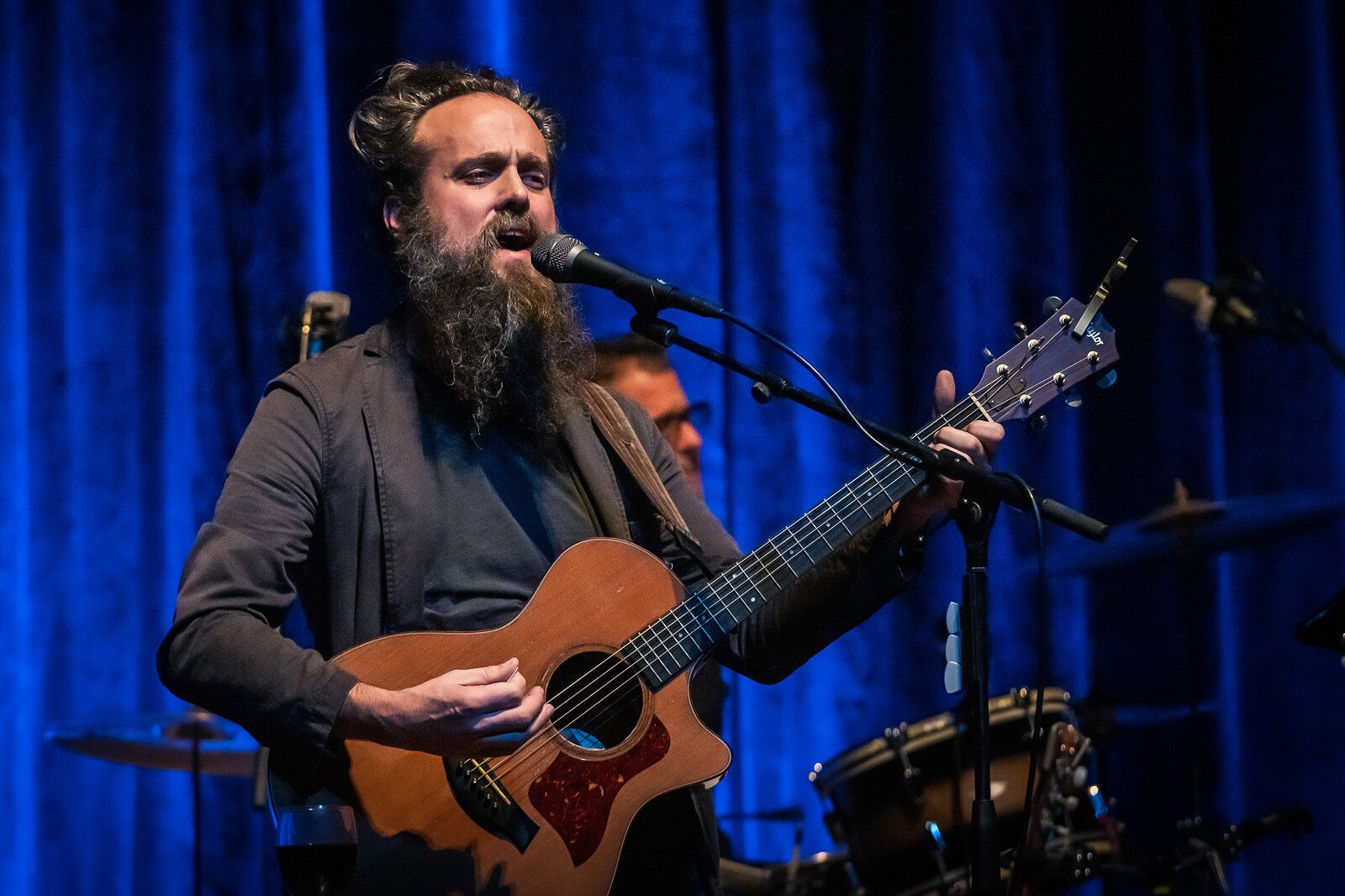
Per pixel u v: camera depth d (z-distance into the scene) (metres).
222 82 6.36
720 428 6.89
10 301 6.32
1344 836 7.19
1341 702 7.28
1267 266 7.52
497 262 3.51
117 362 6.28
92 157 6.33
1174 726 7.18
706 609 3.37
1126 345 7.24
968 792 5.30
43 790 6.18
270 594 3.09
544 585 3.33
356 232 6.38
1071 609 7.11
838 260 7.06
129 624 6.20
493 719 2.93
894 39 7.21
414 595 3.28
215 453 6.24
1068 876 5.30
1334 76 7.64
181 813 6.29
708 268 6.90
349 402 3.37
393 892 3.06
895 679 6.90
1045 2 7.39
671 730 3.29
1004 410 3.49
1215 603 7.31
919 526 3.44
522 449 3.50
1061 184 7.29
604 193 6.81
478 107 3.65
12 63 6.39
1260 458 7.38
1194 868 5.92
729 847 6.06
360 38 6.48
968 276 7.13
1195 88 7.48
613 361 5.61
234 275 6.30
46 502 6.27
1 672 6.18
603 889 3.14
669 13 6.96
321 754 2.95
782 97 7.07
